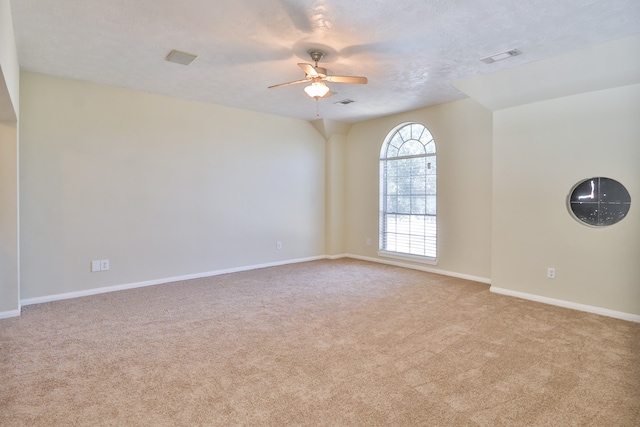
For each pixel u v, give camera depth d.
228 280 5.03
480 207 4.93
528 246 4.16
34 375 2.40
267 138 5.95
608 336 3.06
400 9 2.62
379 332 3.15
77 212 4.23
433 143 5.57
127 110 4.56
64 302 4.00
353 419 1.94
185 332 3.15
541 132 4.04
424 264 5.65
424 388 2.25
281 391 2.22
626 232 3.49
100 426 1.89
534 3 2.52
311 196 6.57
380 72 3.95
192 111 5.11
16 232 3.55
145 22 2.84
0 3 2.11
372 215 6.41
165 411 2.01
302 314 3.62
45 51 3.39
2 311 3.51
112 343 2.92
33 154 3.95
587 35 3.01
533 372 2.46
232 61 3.64
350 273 5.48
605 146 3.61
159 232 4.85
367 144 6.46
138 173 4.66
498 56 3.48
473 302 4.02
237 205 5.61
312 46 3.27
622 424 1.91
